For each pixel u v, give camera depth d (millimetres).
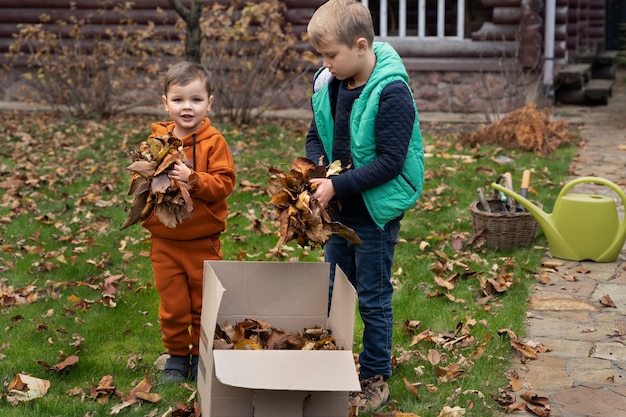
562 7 11602
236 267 3225
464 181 7398
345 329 3041
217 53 10383
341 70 3242
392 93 3215
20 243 5727
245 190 7055
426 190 7027
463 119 10992
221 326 3236
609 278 5125
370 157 3299
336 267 3232
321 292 3295
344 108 3375
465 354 3996
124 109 11258
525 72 11297
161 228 3523
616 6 18469
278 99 11789
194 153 3518
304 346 3043
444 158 8375
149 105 12086
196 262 3586
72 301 4691
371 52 3293
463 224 6117
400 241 5730
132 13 11938
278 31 10172
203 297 3156
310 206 3041
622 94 13383
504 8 11250
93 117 10922
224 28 10180
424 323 4371
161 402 3496
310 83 11664
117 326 4363
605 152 8750
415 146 3352
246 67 10281
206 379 3000
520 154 8539
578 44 14164
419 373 3768
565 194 5473
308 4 11508
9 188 7180
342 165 3436
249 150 8828
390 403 3504
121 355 4016
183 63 3562
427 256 5426
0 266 5285
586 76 12734
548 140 8844
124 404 3455
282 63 10531
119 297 4758
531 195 6875
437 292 4766
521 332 4270
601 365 3902
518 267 5215
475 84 11406
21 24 11188
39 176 7578
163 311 3633
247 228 6031
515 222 5488
